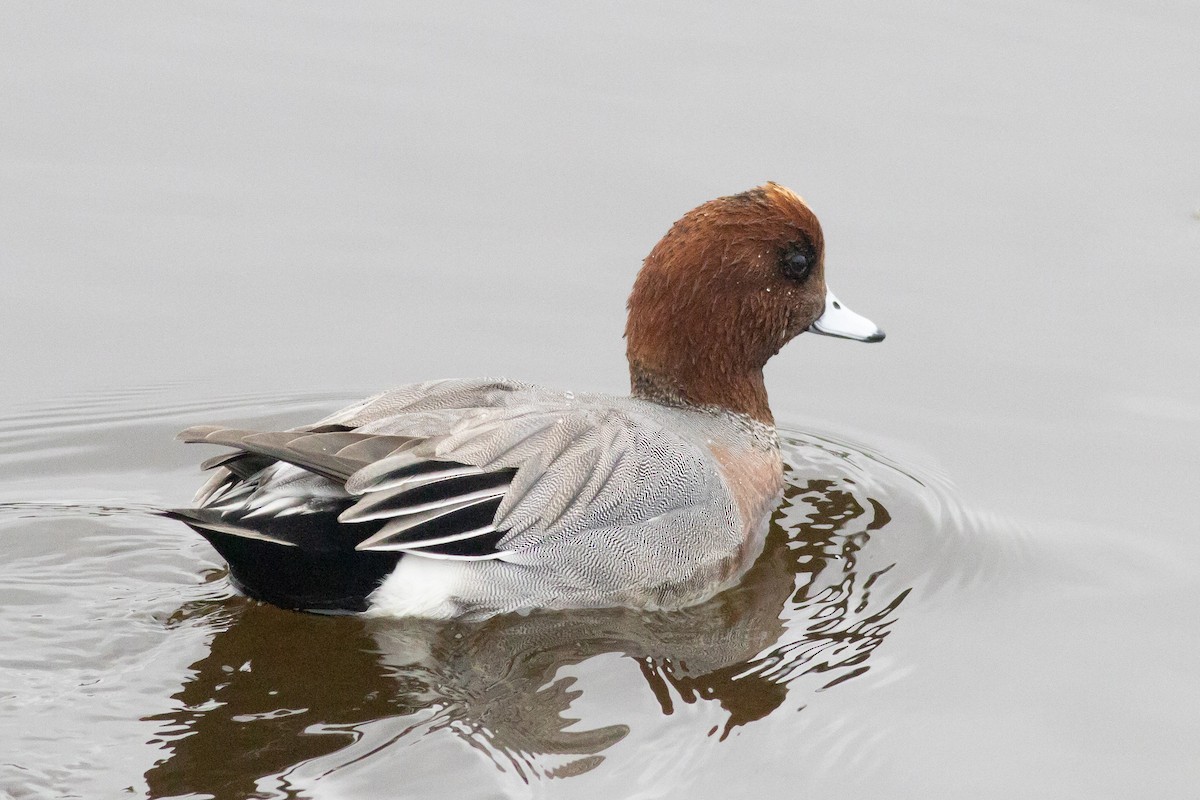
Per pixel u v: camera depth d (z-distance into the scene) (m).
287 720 10.66
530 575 12.04
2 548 13.02
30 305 17.56
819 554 13.69
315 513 11.45
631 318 14.17
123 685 11.02
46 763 10.03
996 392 16.55
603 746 10.55
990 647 12.16
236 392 16.39
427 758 10.27
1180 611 12.66
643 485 12.40
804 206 14.24
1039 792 10.38
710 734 10.78
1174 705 11.36
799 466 15.39
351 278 18.19
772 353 14.55
